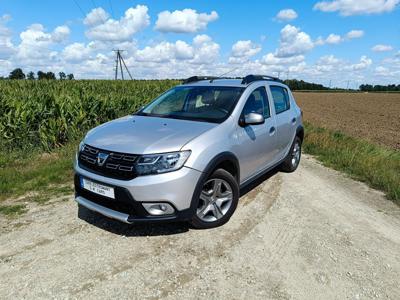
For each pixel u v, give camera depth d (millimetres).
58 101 8891
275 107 5555
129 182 3350
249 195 5172
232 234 3920
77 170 3844
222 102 4520
